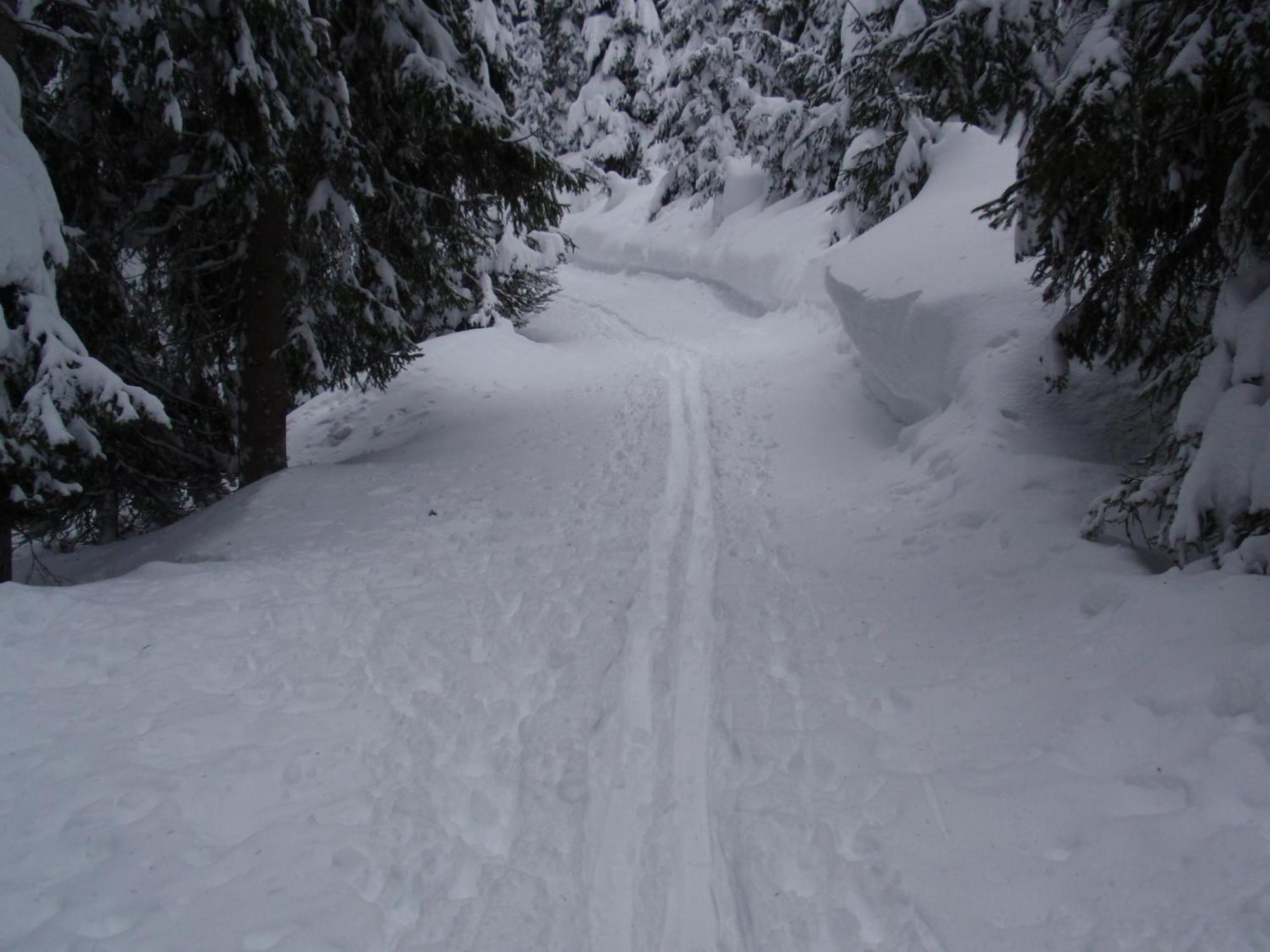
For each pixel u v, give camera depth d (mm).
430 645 5344
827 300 14398
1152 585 4469
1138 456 6754
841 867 3328
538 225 10844
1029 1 5590
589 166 10555
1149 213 5184
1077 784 3463
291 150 8758
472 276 15422
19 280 6031
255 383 9711
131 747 4184
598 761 4168
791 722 4344
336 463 10219
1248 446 4359
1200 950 2666
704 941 3107
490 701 4719
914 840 3398
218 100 7801
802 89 21828
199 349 10609
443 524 7703
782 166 19109
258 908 3213
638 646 5328
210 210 9250
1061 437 7004
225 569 6574
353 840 3623
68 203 8742
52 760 4074
